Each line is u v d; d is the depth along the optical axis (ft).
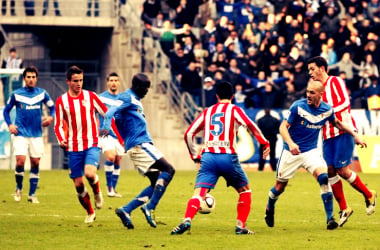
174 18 257.14
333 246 91.45
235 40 245.65
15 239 96.48
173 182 185.16
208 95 238.48
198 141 245.04
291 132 106.32
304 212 128.88
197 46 245.86
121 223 112.98
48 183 179.22
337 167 111.34
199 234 101.19
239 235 100.32
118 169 156.04
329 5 254.68
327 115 105.40
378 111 239.71
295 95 240.12
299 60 243.60
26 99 141.59
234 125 98.94
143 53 257.55
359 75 250.37
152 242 93.76
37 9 258.98
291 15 249.96
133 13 264.72
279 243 93.45
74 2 260.62
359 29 256.11
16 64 244.83
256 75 242.99
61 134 111.65
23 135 141.38
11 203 139.23
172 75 251.39
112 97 155.63
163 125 248.11
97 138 112.68
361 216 124.16
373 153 230.68
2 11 261.65
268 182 187.21
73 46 272.10
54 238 97.40
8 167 236.84
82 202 112.78
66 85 272.92
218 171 99.19
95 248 89.30
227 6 255.29
